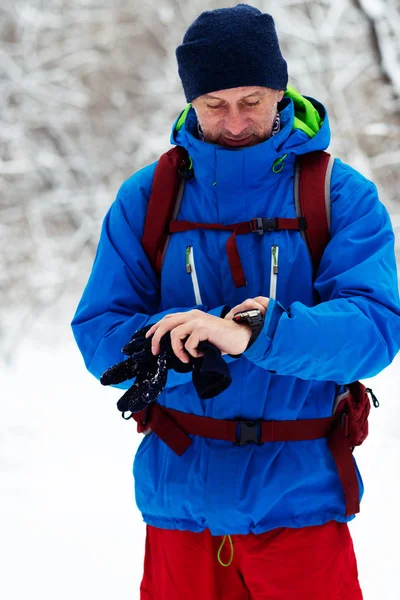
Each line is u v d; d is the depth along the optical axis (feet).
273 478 9.11
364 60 51.85
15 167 54.24
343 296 8.85
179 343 7.80
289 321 8.22
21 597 16.43
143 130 57.82
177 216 9.62
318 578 9.19
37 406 34.19
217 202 9.47
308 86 51.98
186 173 9.68
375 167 52.90
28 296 53.72
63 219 55.72
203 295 9.46
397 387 33.94
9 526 20.11
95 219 54.49
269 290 9.29
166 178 9.65
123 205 9.89
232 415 9.27
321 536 9.20
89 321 9.75
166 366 7.85
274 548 9.13
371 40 51.06
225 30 8.88
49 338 52.60
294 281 9.27
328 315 8.41
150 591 10.02
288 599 9.20
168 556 9.60
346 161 51.70
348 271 8.91
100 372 9.68
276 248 9.20
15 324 50.83
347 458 9.20
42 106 55.36
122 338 9.42
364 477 23.43
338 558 9.31
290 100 9.66
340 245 9.05
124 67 57.67
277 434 9.20
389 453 25.29
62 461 25.96
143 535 19.45
